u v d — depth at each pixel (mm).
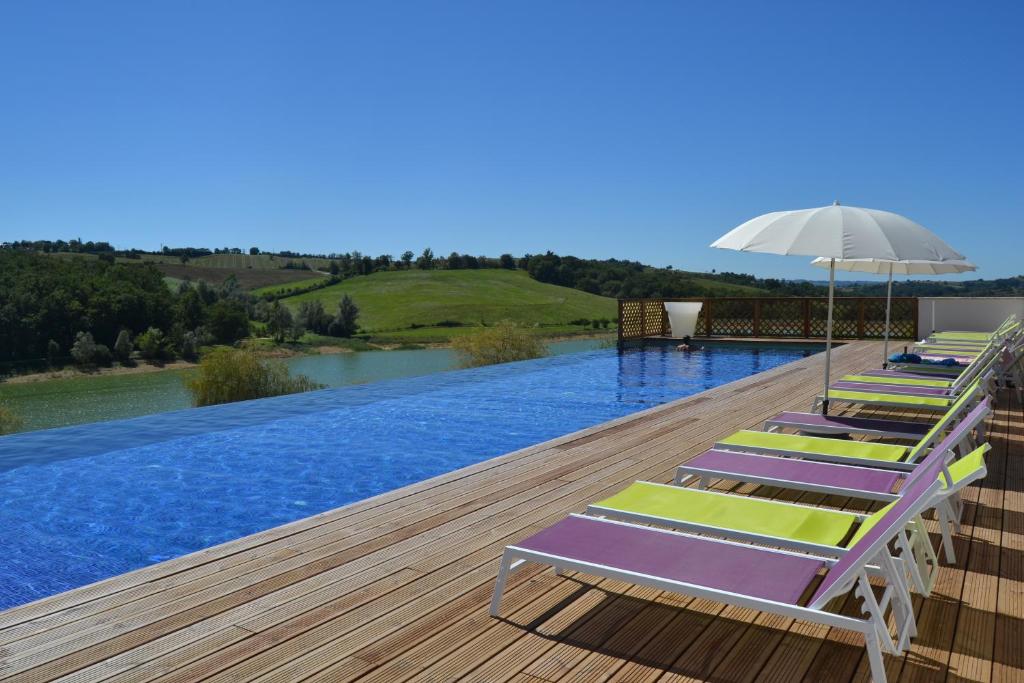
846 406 7785
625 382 11836
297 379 14195
